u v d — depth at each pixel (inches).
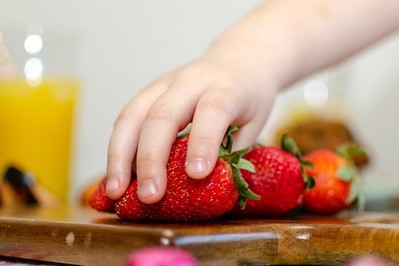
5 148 26.7
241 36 20.0
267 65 19.0
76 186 32.7
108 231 13.2
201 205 14.6
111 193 14.9
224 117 14.9
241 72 17.5
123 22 33.6
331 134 28.6
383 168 33.5
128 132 15.2
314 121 29.5
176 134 14.8
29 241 14.6
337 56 23.1
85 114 33.4
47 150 27.1
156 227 13.3
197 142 14.3
